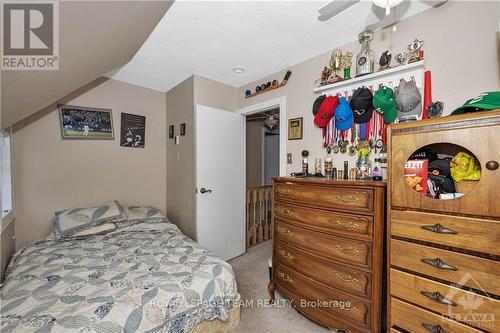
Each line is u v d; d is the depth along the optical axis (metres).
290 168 2.30
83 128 2.61
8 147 2.15
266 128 5.07
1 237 1.81
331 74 1.96
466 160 1.01
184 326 1.27
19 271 1.49
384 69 1.59
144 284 1.32
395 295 1.17
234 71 2.50
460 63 1.33
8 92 1.37
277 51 2.03
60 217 2.23
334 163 1.93
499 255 0.87
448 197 1.00
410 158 1.19
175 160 3.04
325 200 1.49
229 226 2.91
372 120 1.70
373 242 1.30
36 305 1.13
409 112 1.48
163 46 1.94
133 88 2.97
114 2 1.07
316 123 1.97
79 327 1.00
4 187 2.13
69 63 1.46
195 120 2.57
